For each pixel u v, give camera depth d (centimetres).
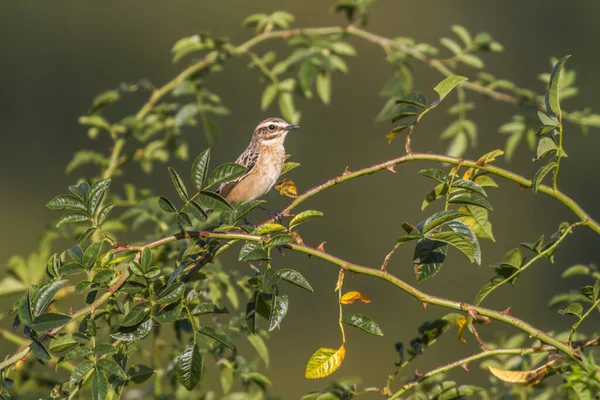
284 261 2141
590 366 603
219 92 2317
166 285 597
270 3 2581
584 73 2417
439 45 2533
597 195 2264
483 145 2370
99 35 2425
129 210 927
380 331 583
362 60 2522
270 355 1991
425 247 636
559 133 628
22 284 827
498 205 2341
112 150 1032
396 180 2344
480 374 1866
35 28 2348
